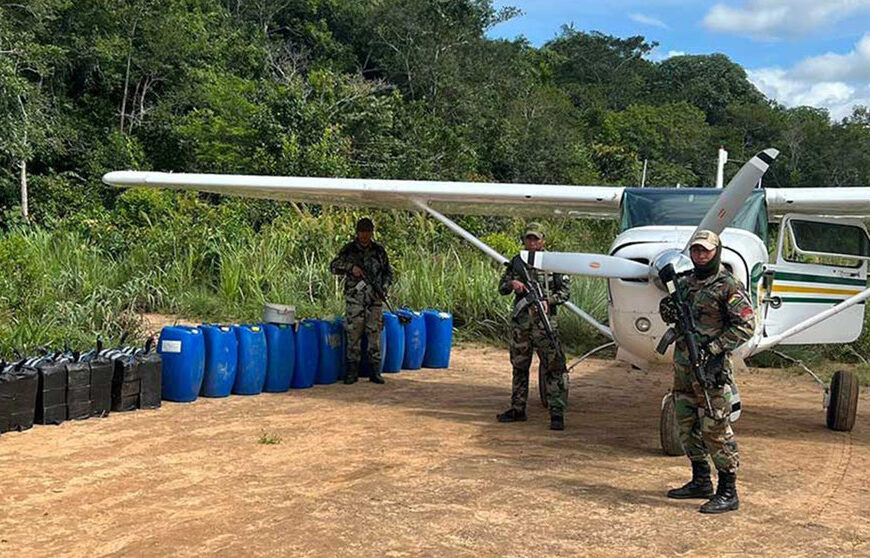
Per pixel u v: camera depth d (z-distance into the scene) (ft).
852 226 25.68
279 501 14.55
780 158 187.83
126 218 56.34
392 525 13.37
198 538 12.57
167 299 41.57
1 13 82.23
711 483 15.46
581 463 17.99
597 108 165.68
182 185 29.04
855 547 12.91
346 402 24.72
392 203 28.99
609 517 14.12
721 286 14.98
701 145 161.48
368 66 150.00
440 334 32.60
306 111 81.97
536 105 128.88
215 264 45.57
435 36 140.05
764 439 21.45
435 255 46.73
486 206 28.32
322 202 31.37
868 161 184.14
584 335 39.60
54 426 19.97
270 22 146.30
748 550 12.64
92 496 14.60
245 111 85.66
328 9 152.25
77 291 37.27
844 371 23.09
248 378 25.07
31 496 14.48
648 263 19.43
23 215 65.16
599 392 28.81
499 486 15.85
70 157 97.35
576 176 118.52
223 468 16.72
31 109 80.23
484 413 23.75
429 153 95.30
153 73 109.29
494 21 152.05
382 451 18.53
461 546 12.47
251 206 58.80
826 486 16.74
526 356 22.33
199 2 127.75
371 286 28.04
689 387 15.30
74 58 104.83
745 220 22.07
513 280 21.88
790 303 23.44
